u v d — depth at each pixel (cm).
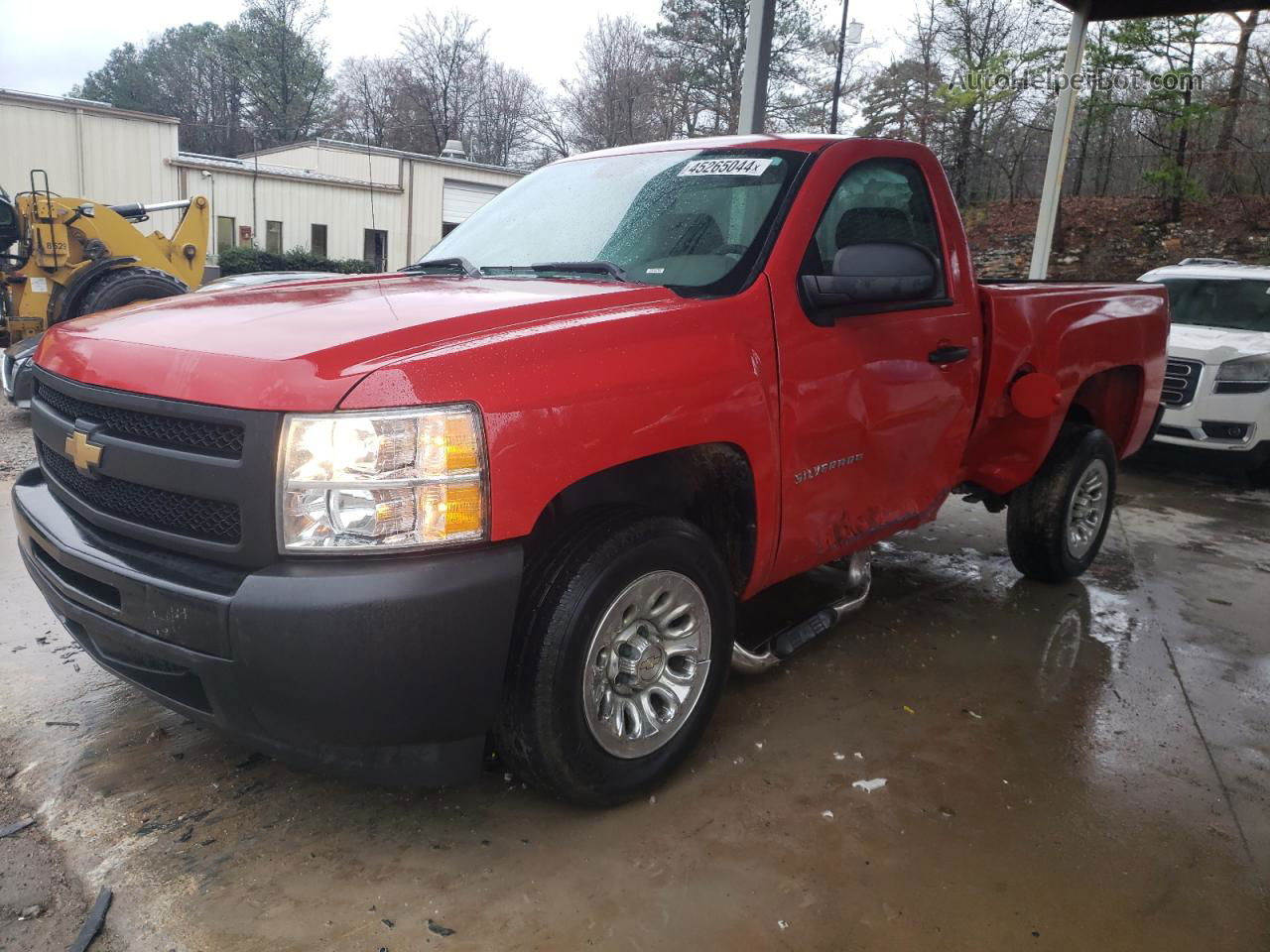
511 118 6175
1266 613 456
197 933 215
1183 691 363
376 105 6412
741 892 236
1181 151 2217
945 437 365
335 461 205
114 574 226
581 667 243
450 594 210
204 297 291
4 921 217
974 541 555
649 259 308
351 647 204
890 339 326
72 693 324
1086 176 2580
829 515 318
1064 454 454
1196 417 742
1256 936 228
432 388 211
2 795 265
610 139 4803
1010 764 303
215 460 213
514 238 347
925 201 358
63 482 268
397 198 2866
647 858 248
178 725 306
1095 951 221
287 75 6003
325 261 2625
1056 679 369
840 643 395
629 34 4856
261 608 203
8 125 2159
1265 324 811
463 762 236
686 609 273
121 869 236
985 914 231
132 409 229
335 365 211
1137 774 300
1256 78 2102
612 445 237
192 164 2436
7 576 429
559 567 241
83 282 951
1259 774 304
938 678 365
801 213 305
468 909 226
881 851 255
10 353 836
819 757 302
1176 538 589
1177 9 1052
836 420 308
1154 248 2203
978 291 384
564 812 267
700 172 333
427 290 286
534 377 225
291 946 212
